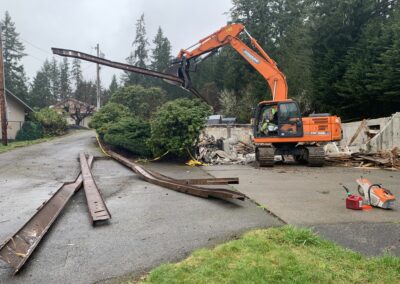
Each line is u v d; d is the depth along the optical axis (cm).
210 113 1461
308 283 314
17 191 799
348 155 1347
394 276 330
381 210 582
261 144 1367
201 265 358
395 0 2017
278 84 1416
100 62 1444
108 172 1099
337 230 473
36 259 395
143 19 6009
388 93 1614
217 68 4834
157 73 1502
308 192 743
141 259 392
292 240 419
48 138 2769
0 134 2616
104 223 531
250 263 356
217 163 1412
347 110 2017
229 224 512
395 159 1216
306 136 1302
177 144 1380
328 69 2080
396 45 1599
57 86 8294
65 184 800
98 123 2139
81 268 372
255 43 1468
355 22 2067
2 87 2055
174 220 541
